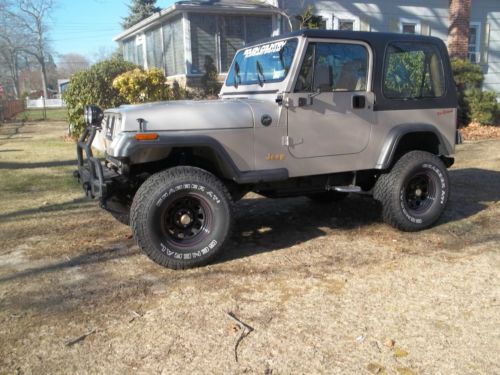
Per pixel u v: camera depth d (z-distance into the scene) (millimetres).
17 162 10016
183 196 4078
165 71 18047
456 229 5219
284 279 3994
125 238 5117
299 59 4398
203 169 4387
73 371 2795
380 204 5125
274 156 4418
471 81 14719
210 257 4215
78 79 12953
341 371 2750
